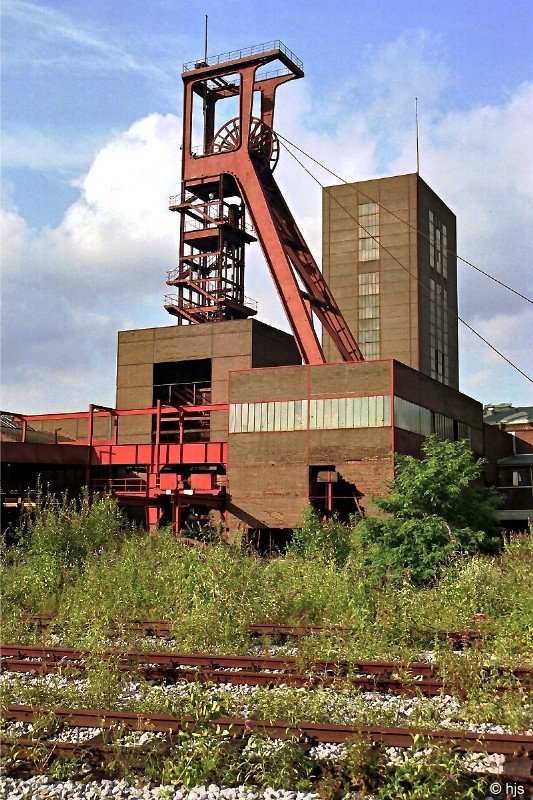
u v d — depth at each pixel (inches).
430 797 293.3
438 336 3604.8
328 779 310.0
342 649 526.3
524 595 642.2
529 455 2719.0
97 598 718.5
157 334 2546.8
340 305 3518.7
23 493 1968.5
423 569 946.1
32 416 2091.5
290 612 664.4
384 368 1765.5
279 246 2183.8
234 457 1877.5
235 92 2667.3
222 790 310.5
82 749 340.8
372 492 1729.8
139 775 325.1
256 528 1824.6
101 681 442.0
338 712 394.0
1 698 416.8
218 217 2573.8
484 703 401.4
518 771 311.3
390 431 1738.4
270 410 1861.5
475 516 1082.7
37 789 315.9
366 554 1037.2
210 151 2657.5
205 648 565.3
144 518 2222.0
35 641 604.7
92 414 2033.7
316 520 1434.5
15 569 923.4
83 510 1123.3
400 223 3479.3
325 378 1817.2
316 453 1796.3
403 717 390.6
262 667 499.2
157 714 374.9
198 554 890.7
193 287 2657.5
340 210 3595.0
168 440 2536.9
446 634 559.5
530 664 474.0
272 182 2396.7
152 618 680.4
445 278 3742.6
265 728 353.7
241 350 2410.2
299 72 2440.9
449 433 2113.7
